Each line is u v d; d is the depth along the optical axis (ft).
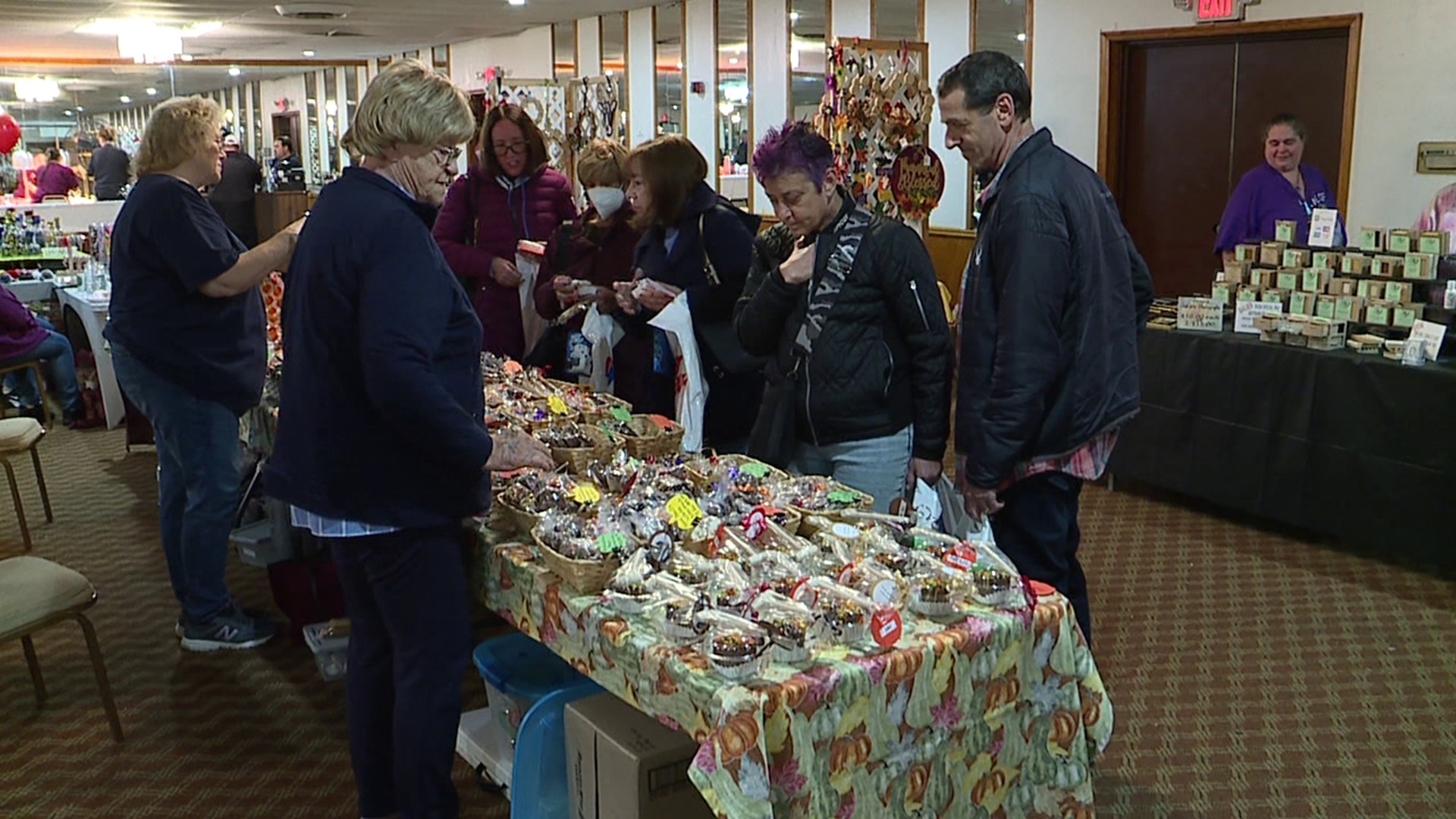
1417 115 17.53
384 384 6.25
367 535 6.79
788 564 6.48
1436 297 13.28
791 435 8.63
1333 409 13.64
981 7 24.26
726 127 32.35
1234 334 15.12
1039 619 6.16
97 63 48.62
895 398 8.41
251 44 44.21
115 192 36.86
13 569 9.36
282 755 9.30
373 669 7.37
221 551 11.17
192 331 10.34
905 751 5.75
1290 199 16.79
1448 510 12.55
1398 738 9.42
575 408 10.08
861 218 8.21
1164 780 8.79
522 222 13.73
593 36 37.40
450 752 7.09
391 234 6.40
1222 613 12.16
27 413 22.07
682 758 6.39
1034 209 7.55
